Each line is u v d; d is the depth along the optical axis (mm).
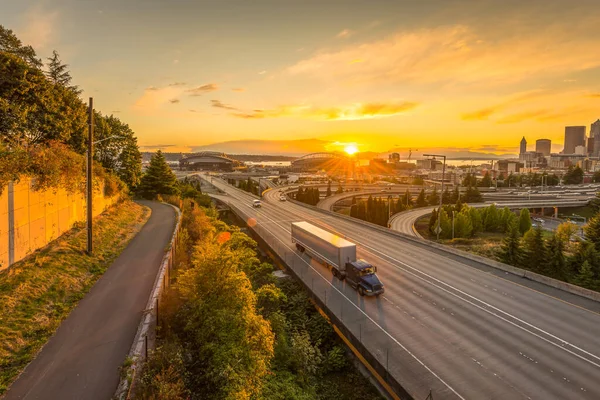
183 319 16047
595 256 43750
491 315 23469
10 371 12062
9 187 18672
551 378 16734
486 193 146000
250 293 17078
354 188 164875
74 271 20453
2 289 15969
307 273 32125
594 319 22812
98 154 56406
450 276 31531
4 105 29328
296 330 23141
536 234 47844
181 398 11188
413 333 21078
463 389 15977
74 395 11141
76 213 27797
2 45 35656
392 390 16953
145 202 57562
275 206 85625
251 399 13406
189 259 27906
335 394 18703
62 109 37812
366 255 38906
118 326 15406
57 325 15273
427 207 107938
